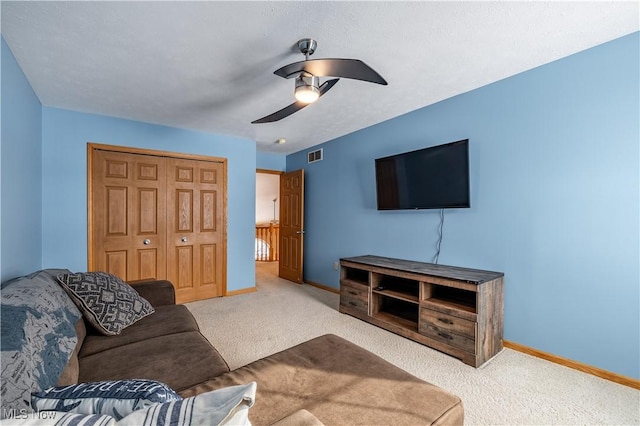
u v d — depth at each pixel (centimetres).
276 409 109
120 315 187
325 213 458
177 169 381
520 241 243
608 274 202
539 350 234
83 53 205
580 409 172
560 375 208
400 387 123
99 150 331
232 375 130
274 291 445
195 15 166
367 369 137
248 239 439
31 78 241
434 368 219
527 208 239
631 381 193
